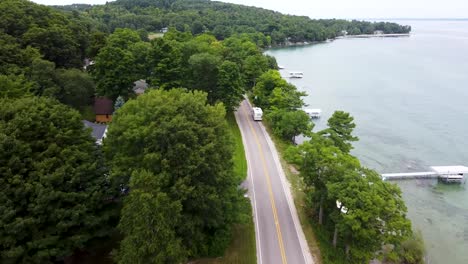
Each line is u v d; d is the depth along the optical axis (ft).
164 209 74.28
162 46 192.03
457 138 229.45
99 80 190.70
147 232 72.23
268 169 157.48
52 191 76.69
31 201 76.23
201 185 89.66
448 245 127.95
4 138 76.64
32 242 74.08
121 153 94.94
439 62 519.19
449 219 144.56
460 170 180.75
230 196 101.91
